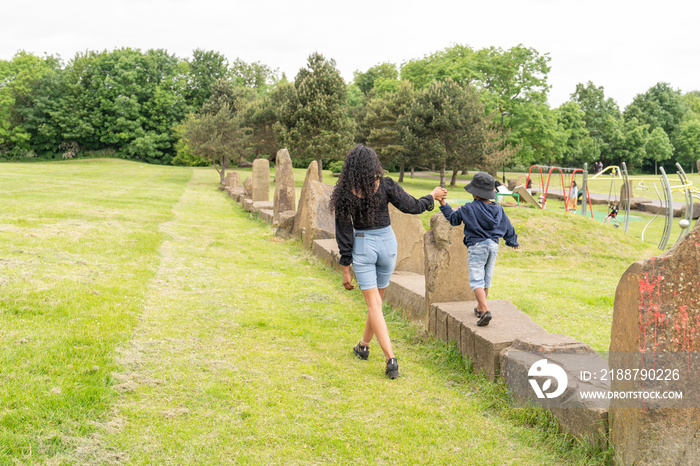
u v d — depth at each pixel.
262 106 49.69
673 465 2.52
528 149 55.41
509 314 4.70
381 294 4.38
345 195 3.94
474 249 4.38
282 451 2.87
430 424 3.29
